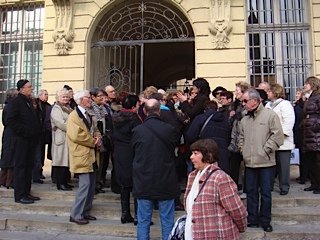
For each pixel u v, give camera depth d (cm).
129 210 439
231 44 736
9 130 541
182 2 765
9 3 870
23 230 452
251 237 397
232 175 489
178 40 773
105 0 794
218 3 742
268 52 765
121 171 426
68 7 798
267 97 518
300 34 761
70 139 427
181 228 284
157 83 1545
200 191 261
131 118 430
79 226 434
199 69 741
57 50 796
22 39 876
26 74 865
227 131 414
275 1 777
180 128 480
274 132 399
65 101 536
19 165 488
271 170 404
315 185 512
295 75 753
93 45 809
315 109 491
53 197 516
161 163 349
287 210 446
